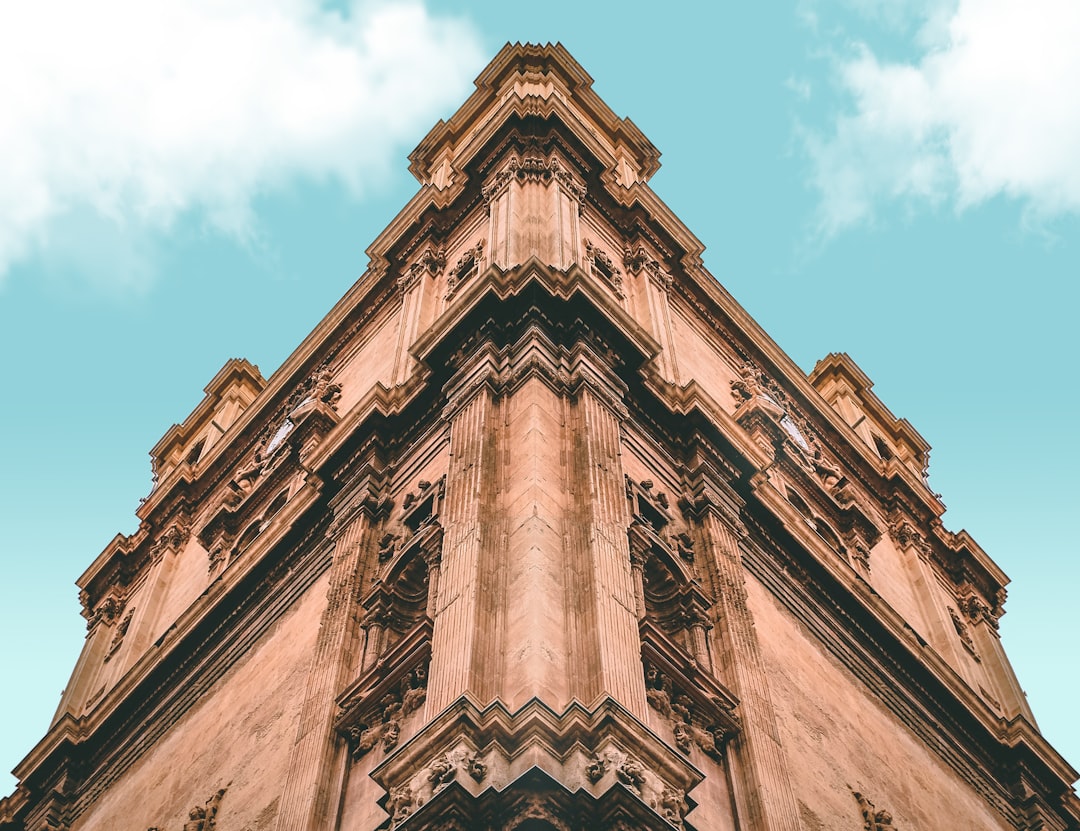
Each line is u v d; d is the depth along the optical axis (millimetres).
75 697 41000
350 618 27375
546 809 18047
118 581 46250
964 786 33094
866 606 33781
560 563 23297
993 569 46094
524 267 30625
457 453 27156
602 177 39906
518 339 29594
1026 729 35812
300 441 39562
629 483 28484
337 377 42031
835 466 43281
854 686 31547
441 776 18703
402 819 18734
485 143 39844
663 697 23234
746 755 23781
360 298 42875
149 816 30156
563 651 21359
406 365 35938
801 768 26016
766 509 32500
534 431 26203
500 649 21359
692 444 31781
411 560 27266
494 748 19047
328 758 23875
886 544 43156
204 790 28547
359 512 30578
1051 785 35875
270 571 33844
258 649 31828
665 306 38500
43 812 34781
